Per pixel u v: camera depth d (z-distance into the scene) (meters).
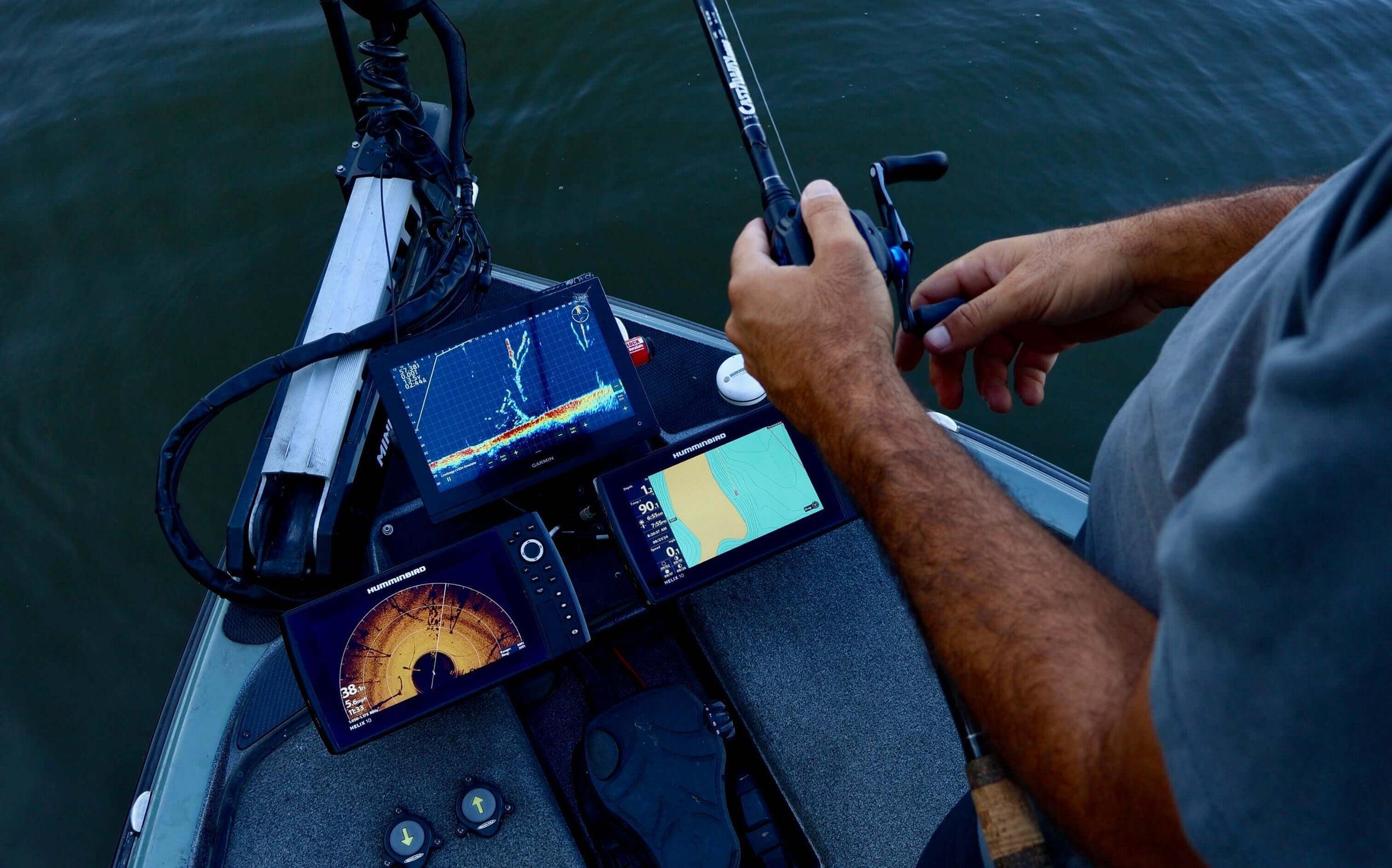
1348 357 0.27
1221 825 0.32
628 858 1.58
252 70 4.26
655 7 4.38
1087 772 0.40
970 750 0.57
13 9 4.56
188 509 3.40
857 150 4.00
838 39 4.32
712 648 1.72
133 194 3.96
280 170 4.00
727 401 1.97
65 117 4.17
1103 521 0.58
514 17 4.36
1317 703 0.29
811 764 1.63
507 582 1.52
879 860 1.57
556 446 1.65
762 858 1.52
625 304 2.13
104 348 3.65
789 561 1.80
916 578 0.52
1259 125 4.09
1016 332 0.97
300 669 1.43
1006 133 4.06
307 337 1.70
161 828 1.57
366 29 4.40
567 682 1.86
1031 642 0.46
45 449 3.50
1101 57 4.28
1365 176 0.31
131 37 4.40
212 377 3.59
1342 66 4.27
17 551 3.37
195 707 1.67
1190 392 0.47
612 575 1.72
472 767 1.60
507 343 1.64
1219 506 0.32
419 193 1.92
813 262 0.68
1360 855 0.30
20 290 3.78
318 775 1.59
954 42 4.32
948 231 3.84
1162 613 0.36
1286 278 0.38
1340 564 0.28
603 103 4.14
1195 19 4.44
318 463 1.58
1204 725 0.32
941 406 1.03
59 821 3.00
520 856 1.54
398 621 1.48
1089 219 3.86
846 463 0.58
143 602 3.34
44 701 3.18
